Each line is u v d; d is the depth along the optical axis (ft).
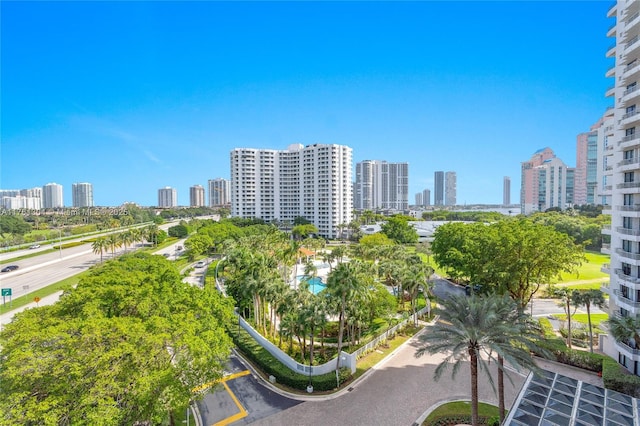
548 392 89.04
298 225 552.00
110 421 61.62
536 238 138.62
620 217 125.08
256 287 158.51
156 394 73.46
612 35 131.64
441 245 240.32
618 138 127.54
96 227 598.34
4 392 64.64
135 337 76.33
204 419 99.96
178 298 111.96
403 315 178.40
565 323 173.47
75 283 257.34
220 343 92.73
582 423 77.30
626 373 112.78
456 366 81.41
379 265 209.46
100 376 67.31
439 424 95.25
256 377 126.11
